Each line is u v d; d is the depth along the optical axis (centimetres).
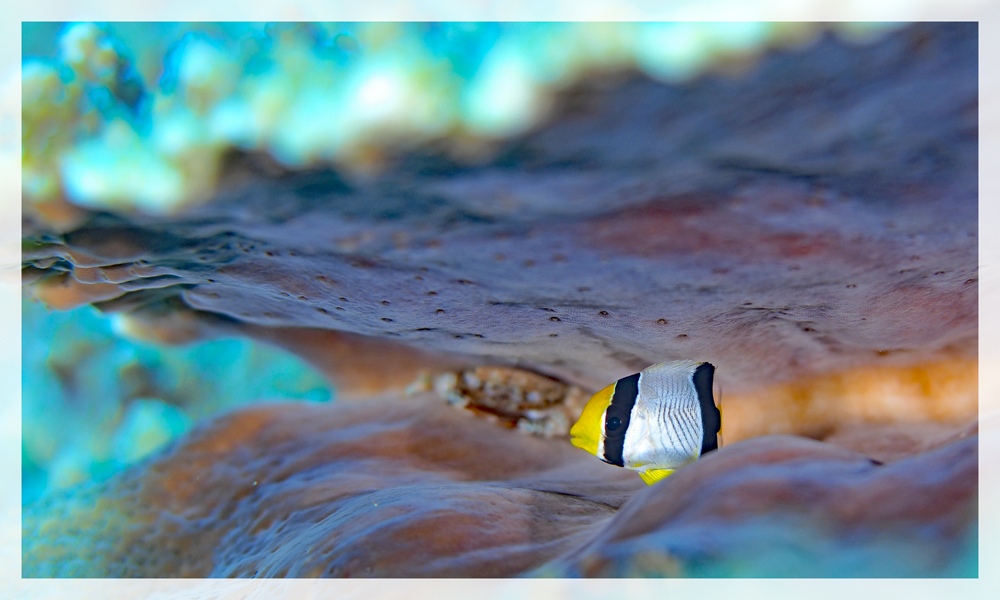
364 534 45
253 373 85
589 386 53
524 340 49
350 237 44
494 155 39
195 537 51
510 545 45
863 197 43
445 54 36
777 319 47
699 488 43
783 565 36
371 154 39
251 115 39
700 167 42
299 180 42
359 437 53
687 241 44
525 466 52
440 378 55
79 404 78
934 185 43
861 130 39
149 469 54
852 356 49
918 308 47
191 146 41
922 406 49
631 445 48
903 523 38
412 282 46
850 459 43
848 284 45
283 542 48
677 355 49
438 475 51
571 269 45
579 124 36
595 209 43
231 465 53
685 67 32
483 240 44
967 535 35
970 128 39
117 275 46
